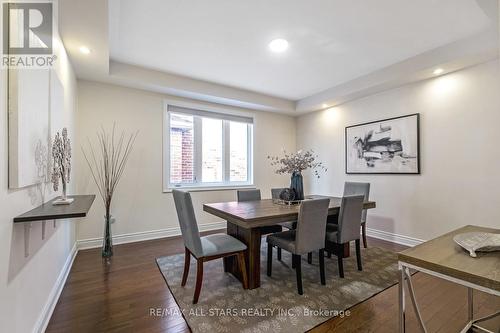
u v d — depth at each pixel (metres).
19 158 1.16
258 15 2.14
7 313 1.12
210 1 1.95
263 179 4.90
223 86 3.97
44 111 1.56
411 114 3.35
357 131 4.08
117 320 1.73
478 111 2.77
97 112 3.30
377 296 2.06
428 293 2.10
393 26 2.32
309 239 2.16
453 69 2.89
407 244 3.41
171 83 3.50
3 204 1.08
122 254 3.02
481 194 2.75
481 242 1.20
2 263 1.07
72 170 2.76
